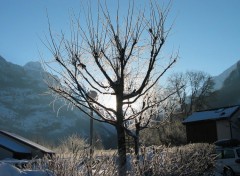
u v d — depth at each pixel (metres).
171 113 10.09
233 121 38.50
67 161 6.88
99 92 8.30
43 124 126.88
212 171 10.30
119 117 8.11
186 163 8.68
